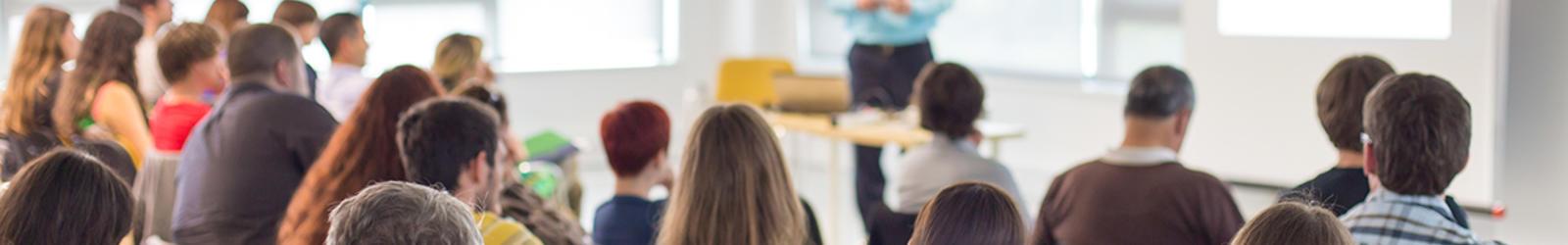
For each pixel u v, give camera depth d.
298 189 3.38
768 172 2.92
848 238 7.66
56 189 2.21
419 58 9.20
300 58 3.84
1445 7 6.79
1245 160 7.58
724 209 2.90
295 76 3.81
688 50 9.97
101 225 2.24
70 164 2.24
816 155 9.77
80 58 4.45
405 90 3.19
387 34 9.08
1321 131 7.27
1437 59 6.84
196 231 3.64
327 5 8.77
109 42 4.45
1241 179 7.61
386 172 3.11
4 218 2.20
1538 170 6.52
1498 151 6.63
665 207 3.27
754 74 8.10
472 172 2.97
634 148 3.47
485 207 2.99
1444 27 6.80
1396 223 2.54
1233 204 3.31
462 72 5.63
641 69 9.83
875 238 4.07
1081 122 8.56
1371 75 3.02
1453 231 2.53
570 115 9.66
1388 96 2.57
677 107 9.98
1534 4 6.40
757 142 2.92
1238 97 7.54
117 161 4.28
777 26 9.80
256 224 3.61
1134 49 8.30
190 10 8.50
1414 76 2.60
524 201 3.38
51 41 4.48
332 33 5.39
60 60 4.52
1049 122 8.75
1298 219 1.83
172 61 4.04
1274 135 7.45
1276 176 7.48
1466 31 6.71
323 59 8.41
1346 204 2.99
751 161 2.91
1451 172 2.55
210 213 3.61
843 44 9.47
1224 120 7.61
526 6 9.49
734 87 8.10
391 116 3.15
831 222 7.10
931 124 4.10
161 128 4.07
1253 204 7.51
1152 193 3.30
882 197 7.51
